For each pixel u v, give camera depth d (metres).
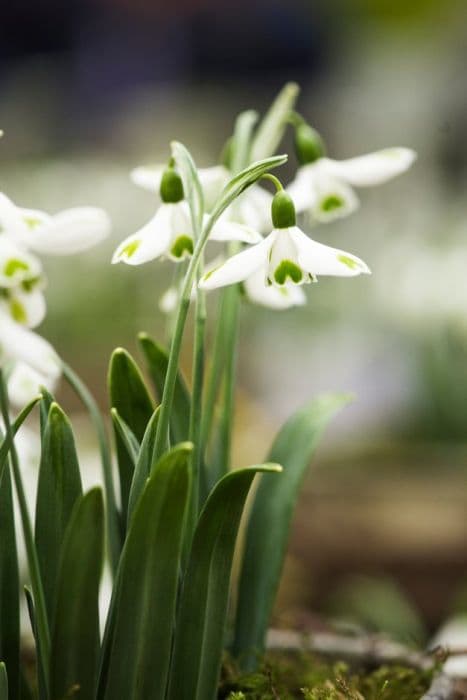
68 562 0.59
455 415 2.07
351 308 2.24
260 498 0.70
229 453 0.68
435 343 2.07
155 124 3.44
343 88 3.36
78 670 0.61
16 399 0.68
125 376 0.64
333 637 0.74
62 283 2.40
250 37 3.57
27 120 3.60
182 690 0.62
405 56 2.99
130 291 2.47
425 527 1.45
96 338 2.39
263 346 2.29
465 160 2.80
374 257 2.35
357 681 0.69
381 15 2.87
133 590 0.60
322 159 0.69
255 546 0.69
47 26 3.79
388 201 2.64
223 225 0.62
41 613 0.60
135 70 3.78
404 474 1.62
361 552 1.47
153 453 0.61
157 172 0.67
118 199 2.51
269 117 0.69
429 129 2.90
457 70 2.91
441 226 2.41
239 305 0.68
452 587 1.42
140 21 3.75
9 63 3.81
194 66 3.71
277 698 0.67
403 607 1.33
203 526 0.61
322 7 3.22
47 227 0.61
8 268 0.62
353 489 1.55
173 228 0.62
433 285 2.04
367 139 3.16
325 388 2.19
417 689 0.70
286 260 0.60
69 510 0.62
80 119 3.73
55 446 0.62
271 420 2.08
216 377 0.68
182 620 0.62
